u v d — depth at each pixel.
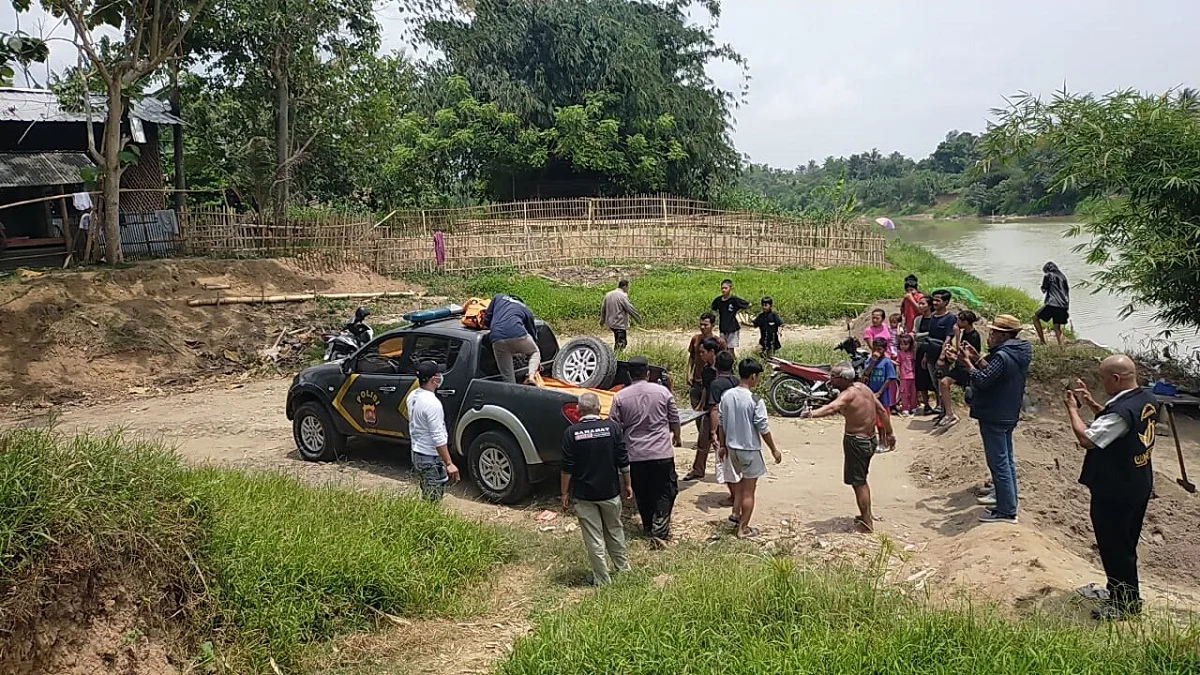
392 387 9.46
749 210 41.22
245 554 5.68
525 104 39.91
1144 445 5.73
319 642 5.56
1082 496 8.42
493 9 40.38
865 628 5.07
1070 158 13.58
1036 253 44.28
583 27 41.09
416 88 39.66
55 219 23.61
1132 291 14.76
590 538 6.58
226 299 17.86
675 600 5.60
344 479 9.44
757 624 5.25
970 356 7.70
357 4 24.55
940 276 26.86
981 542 6.95
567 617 5.51
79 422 12.65
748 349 15.63
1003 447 7.54
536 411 8.34
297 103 25.86
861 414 7.67
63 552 4.59
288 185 26.72
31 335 15.02
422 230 25.06
